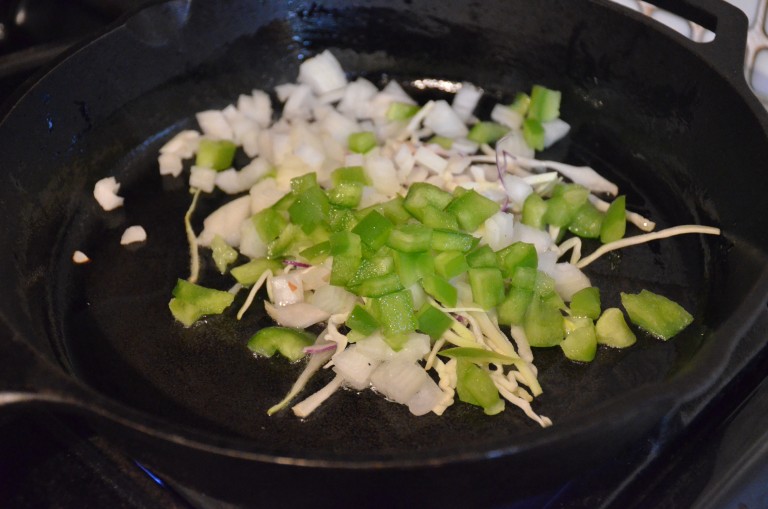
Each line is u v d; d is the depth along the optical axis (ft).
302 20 1.62
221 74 1.62
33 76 1.39
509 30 1.59
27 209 1.37
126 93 1.52
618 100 1.55
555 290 1.34
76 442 1.15
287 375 1.25
